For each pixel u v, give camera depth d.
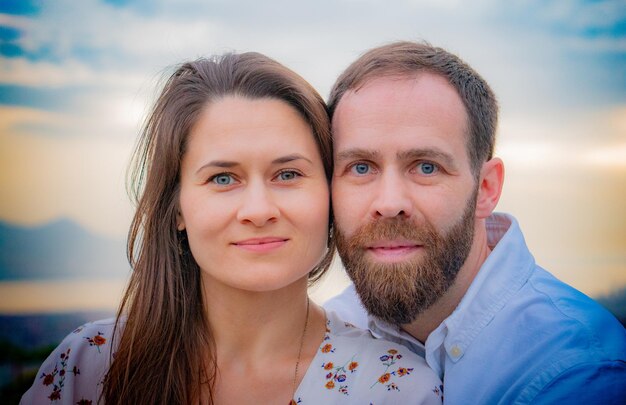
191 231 1.62
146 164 1.90
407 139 1.71
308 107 1.66
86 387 1.79
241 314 1.70
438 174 1.75
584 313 1.83
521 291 1.90
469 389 1.79
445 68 1.84
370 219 1.72
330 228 1.89
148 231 1.79
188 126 1.64
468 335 1.84
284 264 1.58
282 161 1.58
